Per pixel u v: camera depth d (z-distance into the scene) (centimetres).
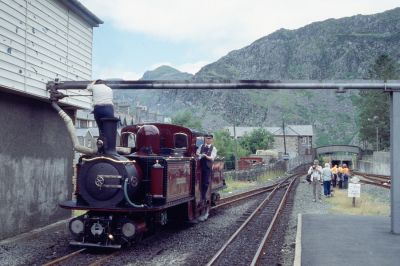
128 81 1330
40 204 1377
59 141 1497
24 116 1289
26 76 1228
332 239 1162
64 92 1423
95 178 1084
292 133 12212
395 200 1259
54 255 1020
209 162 1584
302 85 1296
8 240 1173
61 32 1446
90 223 1095
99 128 1120
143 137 1240
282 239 1273
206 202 1653
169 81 1333
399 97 1275
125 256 1022
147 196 1118
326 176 2602
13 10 1164
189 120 7844
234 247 1135
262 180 4697
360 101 9219
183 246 1153
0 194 1173
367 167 7425
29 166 1314
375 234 1242
